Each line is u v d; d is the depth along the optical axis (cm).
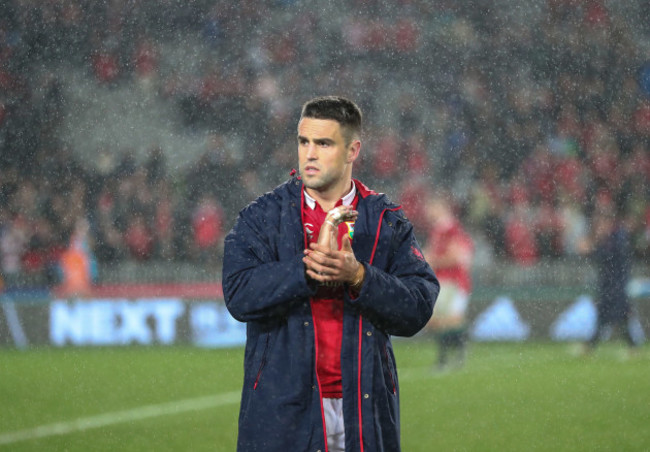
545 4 4541
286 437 684
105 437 1502
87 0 4422
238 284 692
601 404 1714
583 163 4131
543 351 2531
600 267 2448
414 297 694
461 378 2042
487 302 2831
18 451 1419
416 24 4559
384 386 698
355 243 706
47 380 2075
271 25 4528
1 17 4384
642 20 4519
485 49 4512
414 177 4097
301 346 688
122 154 4166
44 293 3091
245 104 4378
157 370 2214
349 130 702
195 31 4488
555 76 4450
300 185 727
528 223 3731
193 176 4062
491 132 4312
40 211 3812
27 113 4281
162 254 3759
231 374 2139
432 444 1445
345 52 4522
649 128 4284
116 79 4375
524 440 1460
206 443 1459
